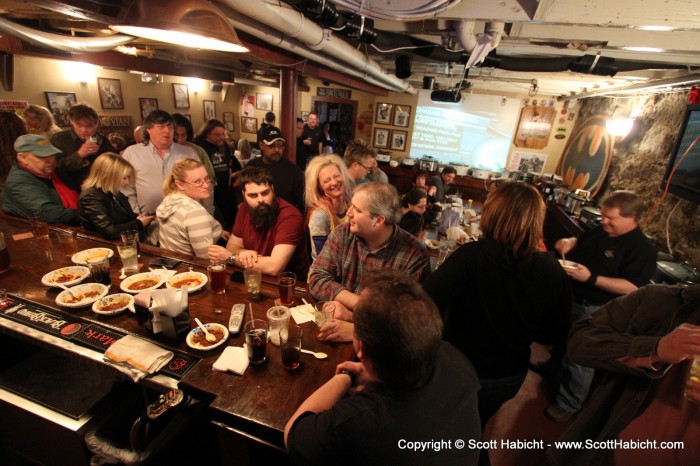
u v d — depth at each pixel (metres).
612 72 2.61
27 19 2.42
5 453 1.43
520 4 1.48
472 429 0.73
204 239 1.71
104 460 1.16
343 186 1.72
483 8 1.54
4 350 1.61
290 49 2.32
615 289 1.82
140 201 2.56
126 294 1.37
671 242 2.60
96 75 4.62
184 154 2.70
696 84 2.53
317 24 2.04
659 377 0.92
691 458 0.90
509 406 2.18
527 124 6.01
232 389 1.00
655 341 0.89
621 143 3.84
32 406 1.27
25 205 2.03
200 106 7.04
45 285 1.42
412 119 6.77
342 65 3.13
